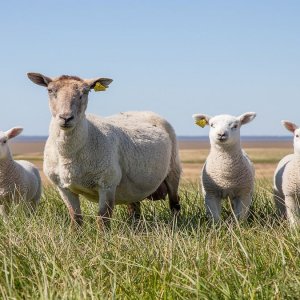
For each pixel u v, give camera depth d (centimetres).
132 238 629
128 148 869
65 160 797
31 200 1043
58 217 810
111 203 823
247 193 915
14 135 991
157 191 1010
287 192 881
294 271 513
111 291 490
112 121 913
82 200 1013
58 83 778
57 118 747
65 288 471
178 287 480
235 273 500
